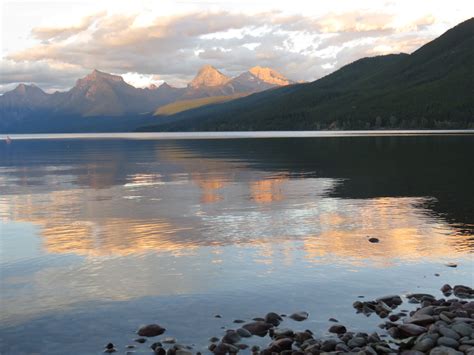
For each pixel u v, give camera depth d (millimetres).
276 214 32594
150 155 102250
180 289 18422
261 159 83438
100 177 59000
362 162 71750
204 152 108438
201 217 31844
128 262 21891
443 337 13219
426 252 22719
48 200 40656
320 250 23266
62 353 13695
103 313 16328
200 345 14008
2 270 21000
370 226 28438
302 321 15477
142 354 13523
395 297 16844
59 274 20359
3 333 14945
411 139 141625
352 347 13328
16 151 135250
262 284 18797
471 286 18266
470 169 58750
